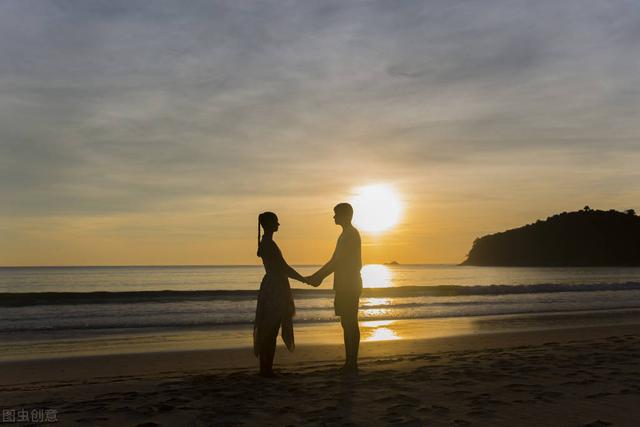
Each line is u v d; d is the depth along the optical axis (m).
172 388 5.70
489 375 6.12
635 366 6.72
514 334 13.21
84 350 10.79
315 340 11.91
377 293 28.47
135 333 13.63
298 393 5.21
